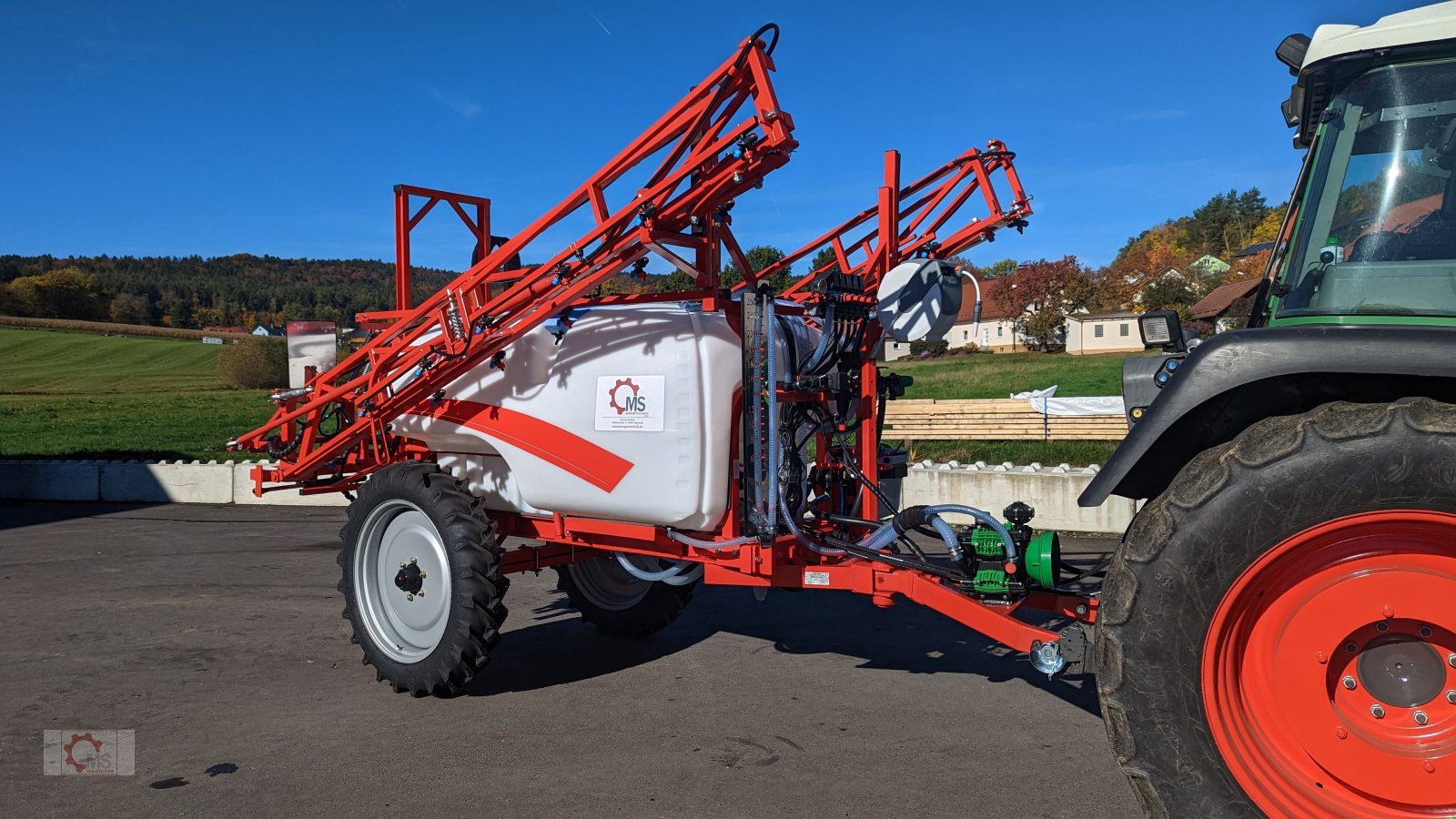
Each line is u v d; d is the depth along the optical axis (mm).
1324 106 3275
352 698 5055
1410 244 2793
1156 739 2771
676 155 4316
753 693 5055
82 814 3646
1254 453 2678
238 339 56500
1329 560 2693
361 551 5332
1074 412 12727
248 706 4922
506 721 4664
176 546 10055
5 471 14258
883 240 4961
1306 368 2664
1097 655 2904
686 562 5133
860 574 4332
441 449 5516
